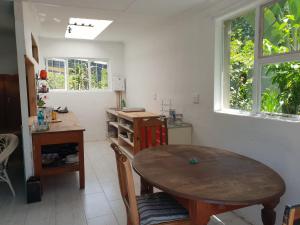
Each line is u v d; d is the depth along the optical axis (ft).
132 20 13.04
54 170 10.13
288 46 7.17
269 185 5.09
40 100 14.89
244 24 8.98
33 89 12.34
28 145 9.70
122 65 20.85
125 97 20.99
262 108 8.24
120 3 10.28
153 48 15.29
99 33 16.46
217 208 5.10
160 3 10.27
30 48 11.56
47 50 18.58
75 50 19.33
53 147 11.11
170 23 13.03
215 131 9.85
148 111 16.49
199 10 10.52
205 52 10.28
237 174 5.71
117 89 20.36
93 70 20.43
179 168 6.11
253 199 4.49
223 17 9.39
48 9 11.09
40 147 9.82
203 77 10.50
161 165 6.34
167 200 6.18
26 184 9.29
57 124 11.76
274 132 7.23
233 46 9.58
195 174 5.71
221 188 4.94
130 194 5.08
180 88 12.40
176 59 12.67
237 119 8.63
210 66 10.00
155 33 14.88
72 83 19.93
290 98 7.30
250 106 8.84
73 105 19.71
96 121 20.44
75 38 18.65
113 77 20.38
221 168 6.12
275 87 7.75
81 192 10.33
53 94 19.11
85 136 20.20
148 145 10.10
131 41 18.92
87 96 19.99
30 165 9.80
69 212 8.71
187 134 11.39
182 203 5.79
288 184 6.88
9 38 14.80
